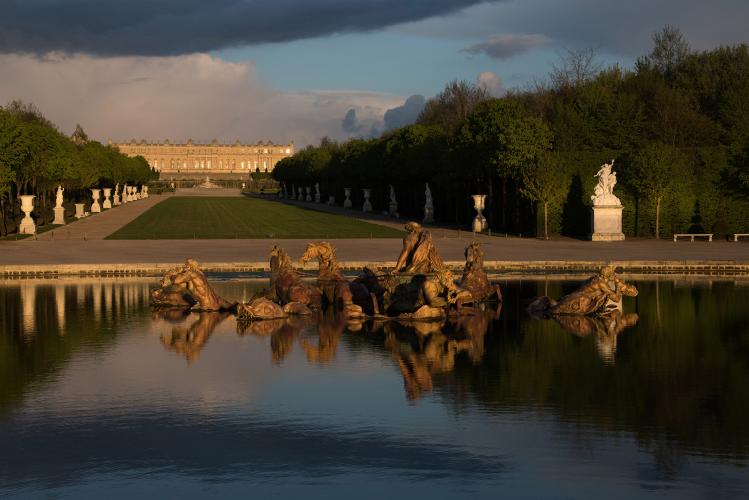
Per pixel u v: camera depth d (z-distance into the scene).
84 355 19.27
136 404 15.02
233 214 91.62
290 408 14.71
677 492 10.96
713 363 18.19
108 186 128.50
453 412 14.42
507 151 61.78
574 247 49.16
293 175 157.25
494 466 11.86
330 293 27.92
